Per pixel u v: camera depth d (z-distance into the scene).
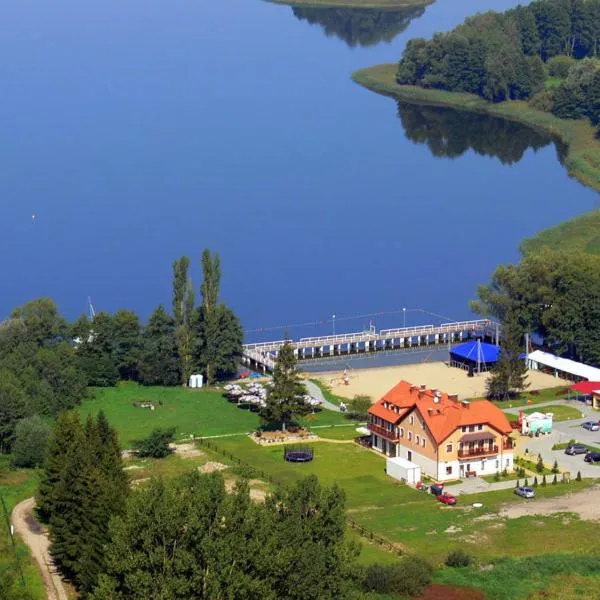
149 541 175.62
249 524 179.50
